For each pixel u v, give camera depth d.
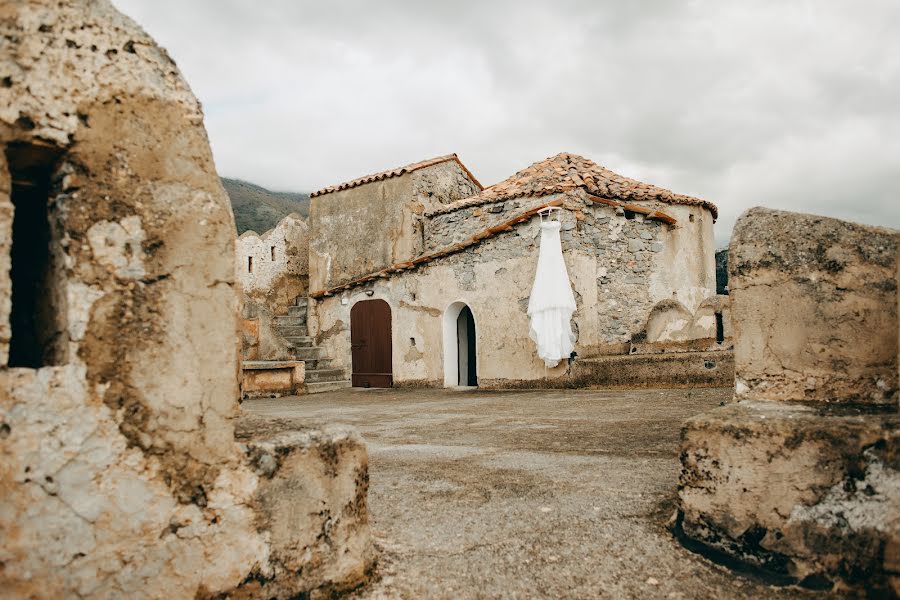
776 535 2.61
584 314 11.02
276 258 17.48
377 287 14.38
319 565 2.44
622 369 9.94
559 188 11.80
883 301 2.93
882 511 2.39
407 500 3.81
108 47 2.09
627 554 2.86
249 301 14.25
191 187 2.24
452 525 3.32
